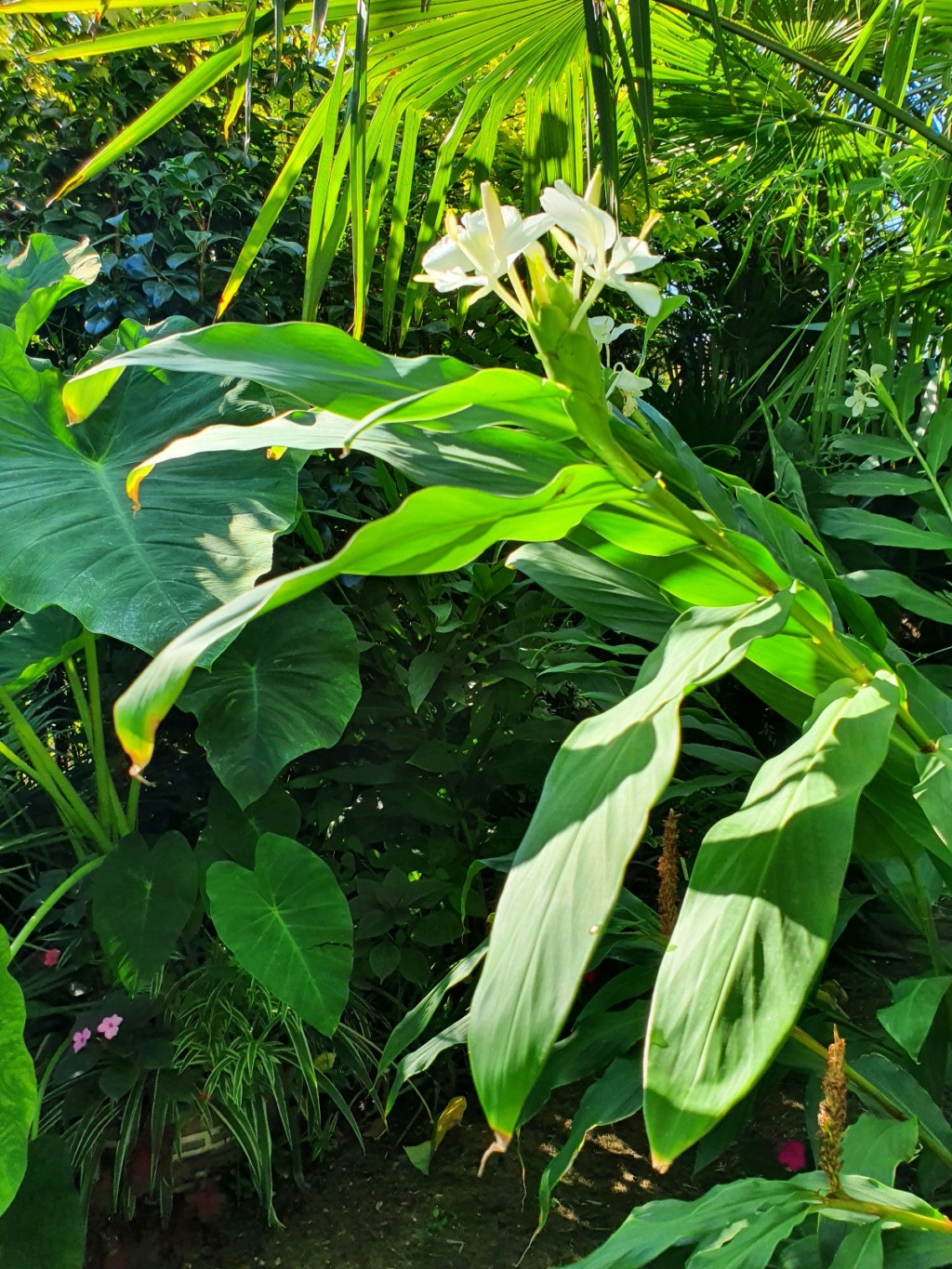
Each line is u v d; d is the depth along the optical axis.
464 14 1.69
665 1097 0.46
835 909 0.51
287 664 1.68
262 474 1.68
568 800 0.54
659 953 1.21
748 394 3.10
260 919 1.58
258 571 1.48
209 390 1.86
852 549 2.30
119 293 2.17
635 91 1.56
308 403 0.63
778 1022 0.47
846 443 1.99
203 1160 1.73
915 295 2.20
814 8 2.52
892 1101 1.02
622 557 0.76
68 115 2.31
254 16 1.49
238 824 1.80
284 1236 1.68
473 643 2.08
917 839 0.84
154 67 2.43
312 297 1.83
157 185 2.25
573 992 0.43
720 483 1.23
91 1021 1.61
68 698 2.13
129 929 1.61
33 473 1.64
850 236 2.19
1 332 1.73
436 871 1.94
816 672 0.78
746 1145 1.46
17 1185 1.23
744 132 2.60
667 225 2.93
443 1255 1.62
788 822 0.57
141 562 1.47
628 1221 0.85
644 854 2.43
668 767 0.49
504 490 0.70
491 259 0.59
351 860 2.06
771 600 0.61
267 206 1.72
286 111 2.78
